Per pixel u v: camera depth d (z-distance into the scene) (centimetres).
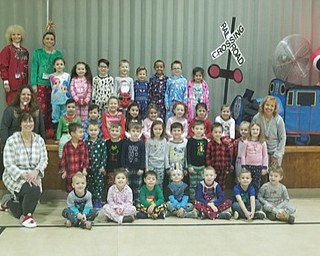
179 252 322
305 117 479
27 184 377
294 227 383
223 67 543
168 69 535
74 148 416
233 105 519
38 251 321
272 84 514
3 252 318
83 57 523
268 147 459
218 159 441
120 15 524
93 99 486
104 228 374
